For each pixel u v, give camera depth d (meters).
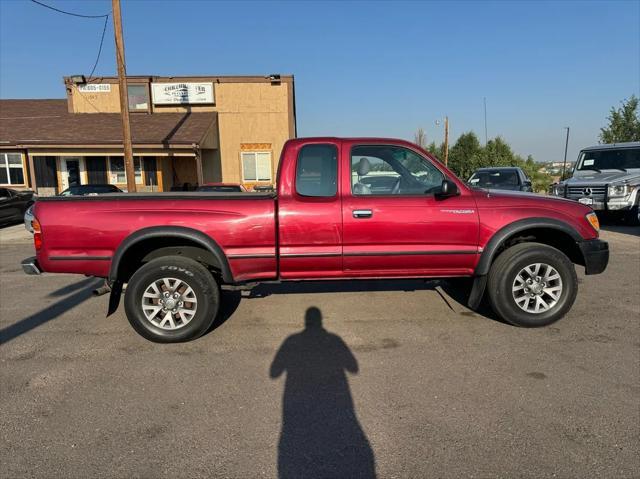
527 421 2.82
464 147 43.09
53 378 3.54
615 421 2.80
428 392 3.22
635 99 29.25
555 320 4.43
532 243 4.46
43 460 2.52
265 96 21.41
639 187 11.51
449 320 4.75
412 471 2.38
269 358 3.88
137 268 4.54
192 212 4.15
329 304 5.37
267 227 4.18
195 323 4.21
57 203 4.17
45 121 20.53
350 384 3.37
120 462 2.49
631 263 7.40
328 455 2.53
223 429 2.81
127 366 3.75
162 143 17.83
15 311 5.35
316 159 4.36
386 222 4.25
